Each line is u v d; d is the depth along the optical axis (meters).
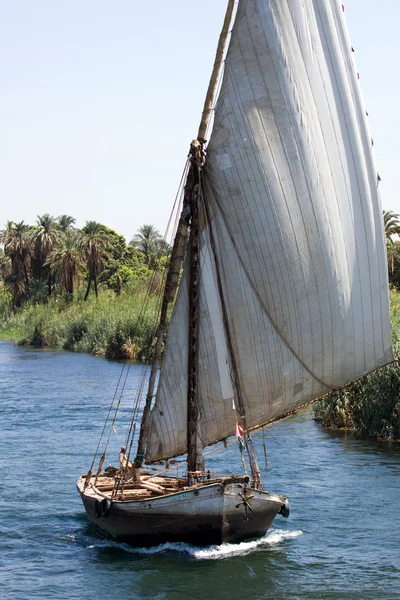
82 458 55.41
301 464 51.12
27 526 40.09
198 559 34.44
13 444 60.22
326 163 36.62
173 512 34.25
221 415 37.19
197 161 35.69
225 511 34.22
